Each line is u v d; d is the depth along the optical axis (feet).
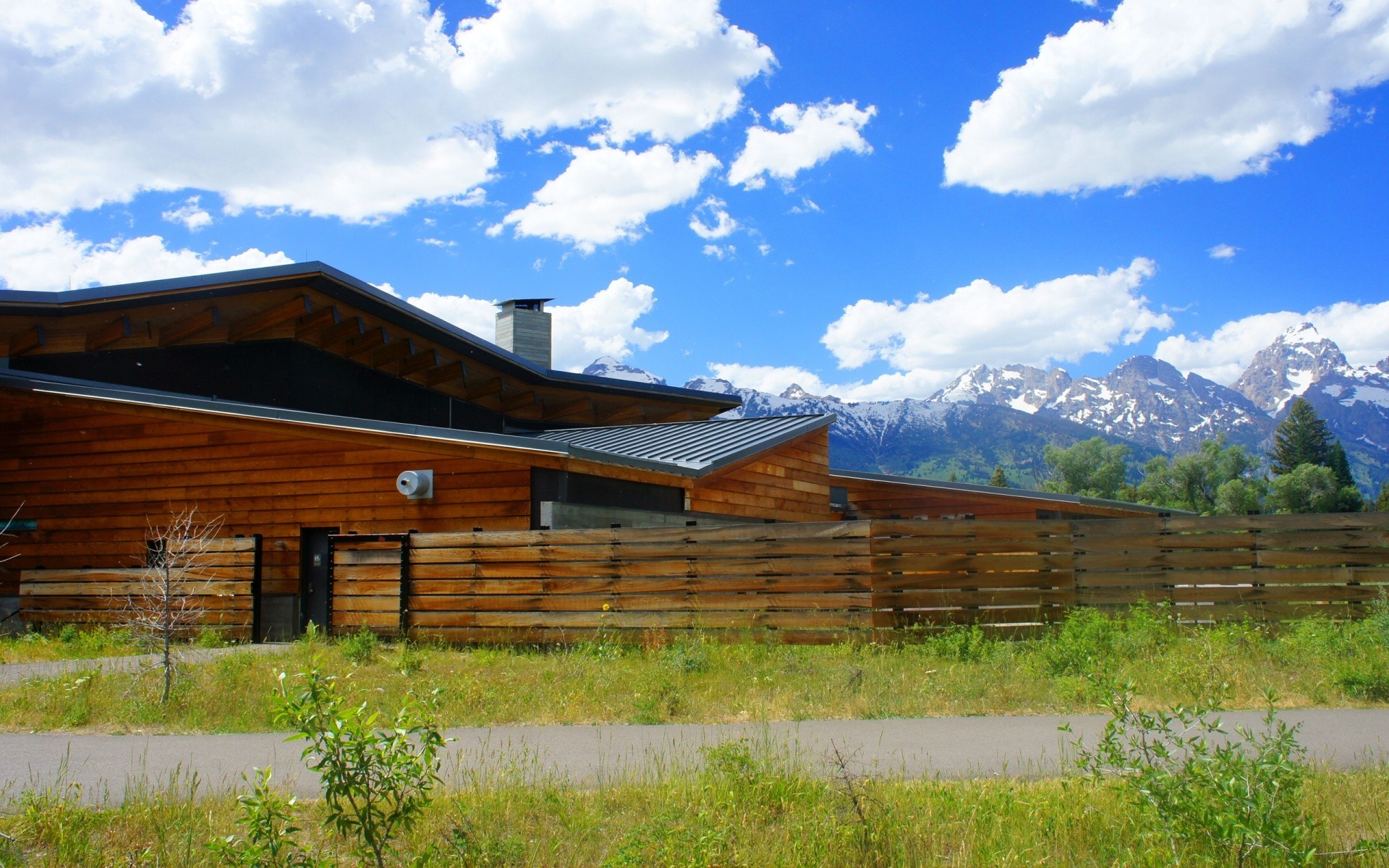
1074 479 326.03
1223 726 27.22
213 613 50.65
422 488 51.47
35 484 61.05
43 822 18.10
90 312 61.46
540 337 103.86
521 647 44.16
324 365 70.23
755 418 73.31
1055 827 18.04
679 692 31.83
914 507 86.58
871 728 27.73
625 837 17.49
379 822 16.30
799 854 16.83
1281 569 44.45
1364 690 31.35
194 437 57.93
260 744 26.08
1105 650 37.04
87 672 33.65
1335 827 18.33
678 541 43.19
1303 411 329.72
